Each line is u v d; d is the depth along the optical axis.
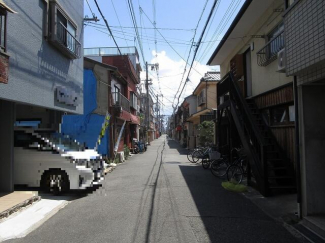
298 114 5.89
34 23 7.93
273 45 9.35
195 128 32.72
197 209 6.58
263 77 10.43
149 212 6.38
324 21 4.25
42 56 8.45
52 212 6.73
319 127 5.68
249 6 9.63
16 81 6.97
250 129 9.37
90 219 6.02
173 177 11.23
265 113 10.51
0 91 6.30
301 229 5.19
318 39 4.43
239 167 9.88
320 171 5.62
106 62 26.05
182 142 43.69
